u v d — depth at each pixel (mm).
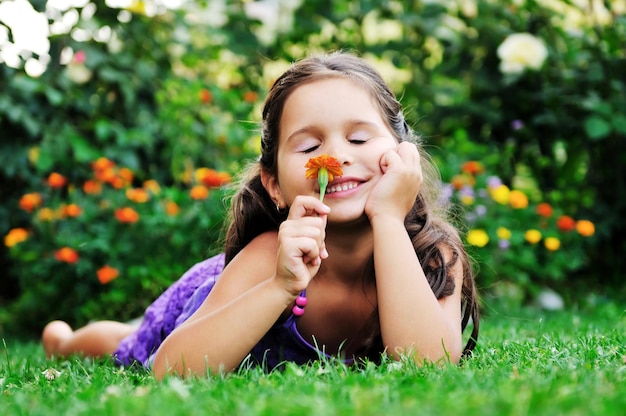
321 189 1870
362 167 1991
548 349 2027
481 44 5602
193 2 5934
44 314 4539
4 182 5062
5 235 5012
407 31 5992
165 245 4387
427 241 2166
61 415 1354
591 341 2145
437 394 1317
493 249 4562
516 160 5578
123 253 4359
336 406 1265
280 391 1451
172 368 1838
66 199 4906
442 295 2121
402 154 2033
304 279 1823
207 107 5137
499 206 4691
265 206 2205
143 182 5086
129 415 1269
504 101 5562
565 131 5266
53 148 4832
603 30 5207
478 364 1911
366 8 5750
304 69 2070
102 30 5164
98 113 5113
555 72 5371
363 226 2037
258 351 2113
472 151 5070
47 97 4934
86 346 2965
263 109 2168
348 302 2100
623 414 1163
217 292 2004
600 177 5340
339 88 2023
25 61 4855
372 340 2064
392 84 5938
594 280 5207
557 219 4785
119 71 5133
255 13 6043
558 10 5844
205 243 4340
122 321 4293
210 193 4398
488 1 5727
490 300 4555
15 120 4750
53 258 4402
